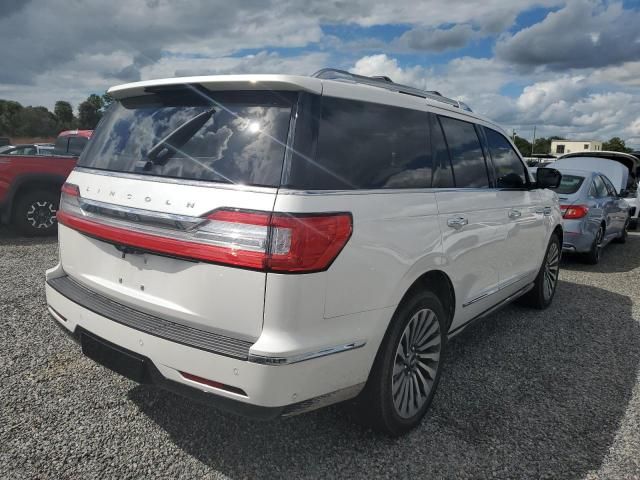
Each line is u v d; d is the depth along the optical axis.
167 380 2.40
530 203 4.68
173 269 2.43
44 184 8.24
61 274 3.22
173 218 2.37
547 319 5.24
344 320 2.42
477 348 4.39
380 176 2.74
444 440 2.95
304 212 2.21
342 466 2.67
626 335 4.83
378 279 2.57
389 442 2.90
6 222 8.07
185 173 2.48
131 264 2.61
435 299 3.08
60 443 2.74
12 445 2.71
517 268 4.58
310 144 2.35
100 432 2.86
